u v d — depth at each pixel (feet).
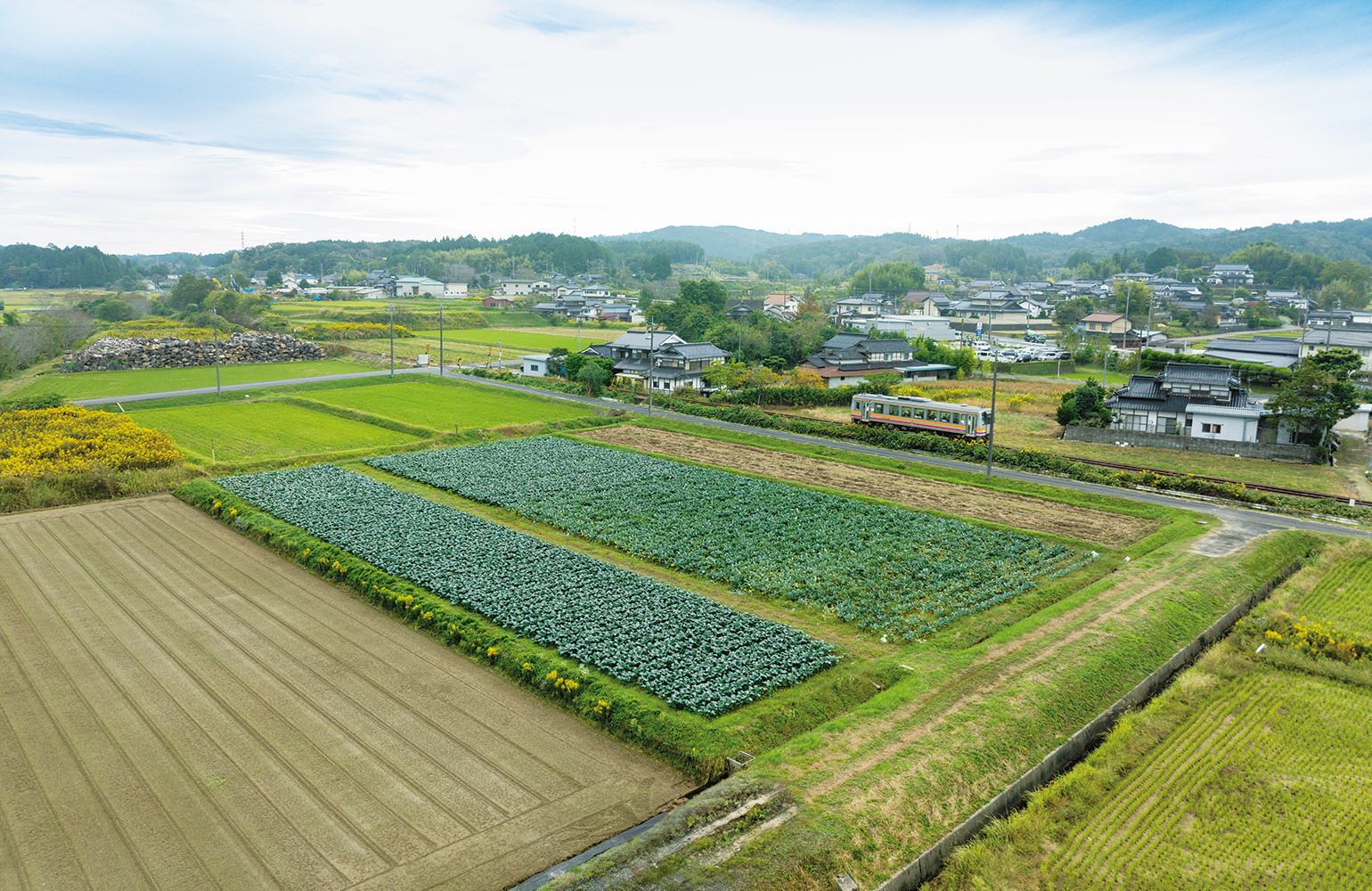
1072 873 72.90
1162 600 123.44
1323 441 219.00
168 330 446.60
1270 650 112.16
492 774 84.53
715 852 71.05
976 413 229.66
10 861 70.33
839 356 346.33
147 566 139.44
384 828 75.92
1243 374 290.76
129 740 88.79
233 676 102.89
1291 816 80.74
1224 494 181.16
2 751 86.33
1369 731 95.25
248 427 246.47
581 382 318.24
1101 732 95.91
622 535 153.38
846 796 77.92
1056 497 184.24
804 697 97.96
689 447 234.38
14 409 230.89
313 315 538.06
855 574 137.49
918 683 100.58
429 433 239.91
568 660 105.29
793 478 200.34
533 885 69.31
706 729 90.17
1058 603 124.36
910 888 72.08
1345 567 142.31
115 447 193.06
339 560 136.77
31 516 164.25
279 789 81.05
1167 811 81.30
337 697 98.63
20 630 114.73
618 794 82.33
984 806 80.18
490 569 133.08
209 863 70.64
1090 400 243.19
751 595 129.49
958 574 138.51
